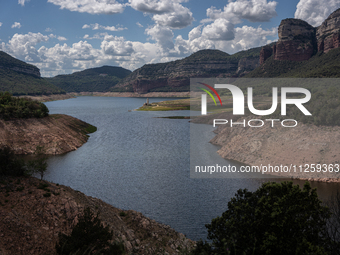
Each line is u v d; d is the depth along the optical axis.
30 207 30.98
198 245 23.03
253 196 25.66
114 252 23.14
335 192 46.16
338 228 24.98
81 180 56.84
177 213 40.97
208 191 49.94
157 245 31.59
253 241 21.08
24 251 25.94
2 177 35.50
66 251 24.12
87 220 26.91
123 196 47.81
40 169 40.97
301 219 21.25
